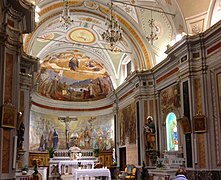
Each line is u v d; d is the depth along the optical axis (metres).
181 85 13.02
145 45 16.98
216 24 11.16
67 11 12.45
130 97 19.03
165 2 13.77
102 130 23.12
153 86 16.81
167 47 14.00
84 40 20.52
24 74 13.91
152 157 15.60
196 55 12.58
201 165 11.57
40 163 20.92
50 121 22.58
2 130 8.27
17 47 9.19
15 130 8.91
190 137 12.12
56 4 15.51
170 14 13.53
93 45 21.06
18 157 12.11
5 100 8.59
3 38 8.55
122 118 20.52
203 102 11.88
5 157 8.31
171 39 14.98
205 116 11.70
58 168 19.28
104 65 22.55
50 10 15.48
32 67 14.83
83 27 18.84
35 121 21.25
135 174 16.06
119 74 21.94
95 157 21.58
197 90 12.29
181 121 12.42
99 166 17.38
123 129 20.16
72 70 23.59
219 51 11.38
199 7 12.48
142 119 16.67
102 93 23.81
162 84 15.84
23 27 10.16
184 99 12.73
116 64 21.86
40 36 18.61
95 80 24.02
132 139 18.39
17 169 12.05
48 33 18.69
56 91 23.19
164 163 13.35
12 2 8.94
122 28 17.00
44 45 20.06
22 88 13.91
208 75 11.99
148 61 17.09
